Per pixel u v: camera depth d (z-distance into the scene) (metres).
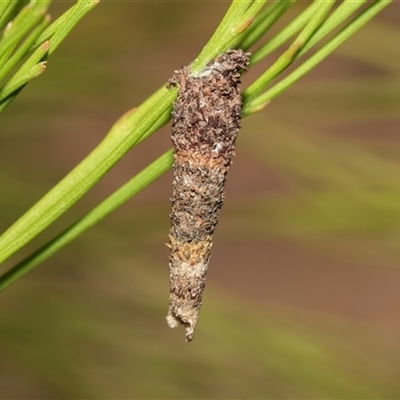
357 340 0.18
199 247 0.15
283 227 0.18
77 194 0.14
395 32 0.17
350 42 0.17
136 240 0.18
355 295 0.38
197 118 0.15
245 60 0.15
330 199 0.17
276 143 0.17
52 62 0.18
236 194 0.34
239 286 0.38
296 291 0.38
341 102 0.18
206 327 0.18
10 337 0.18
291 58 0.15
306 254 0.39
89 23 0.18
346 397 0.18
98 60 0.18
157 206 0.18
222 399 0.18
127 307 0.18
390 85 0.17
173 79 0.15
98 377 0.18
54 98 0.18
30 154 0.19
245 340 0.18
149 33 0.18
